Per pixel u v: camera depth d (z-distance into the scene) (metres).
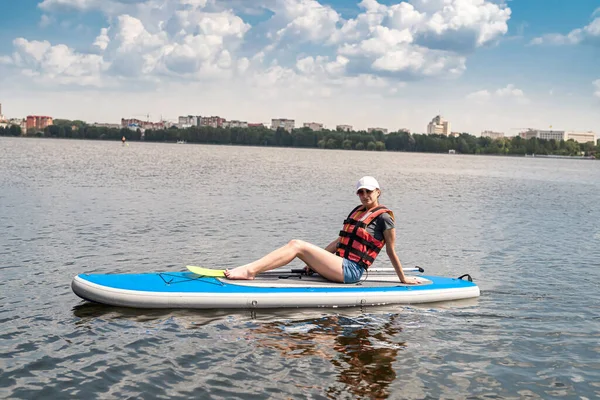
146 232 13.27
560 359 5.98
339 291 7.62
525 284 9.39
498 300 8.29
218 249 11.61
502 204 24.67
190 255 10.88
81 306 7.26
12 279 8.52
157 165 49.03
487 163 116.31
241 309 7.30
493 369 5.67
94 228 13.49
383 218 7.80
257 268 7.71
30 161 46.94
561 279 9.86
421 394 5.06
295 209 19.34
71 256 10.31
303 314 7.22
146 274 7.81
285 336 6.40
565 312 7.73
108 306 7.25
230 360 5.67
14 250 10.59
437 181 42.44
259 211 18.36
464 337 6.59
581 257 12.10
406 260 11.38
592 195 32.91
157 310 7.14
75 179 28.72
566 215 20.86
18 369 5.30
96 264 9.79
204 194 23.41
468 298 8.32
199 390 4.99
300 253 7.68
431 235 14.75
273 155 111.62
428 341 6.42
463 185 38.28
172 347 5.96
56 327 6.46
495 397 5.06
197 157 78.44
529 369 5.70
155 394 4.89
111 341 6.08
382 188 32.44
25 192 21.08
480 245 13.39
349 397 4.95
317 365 5.61
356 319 7.11
